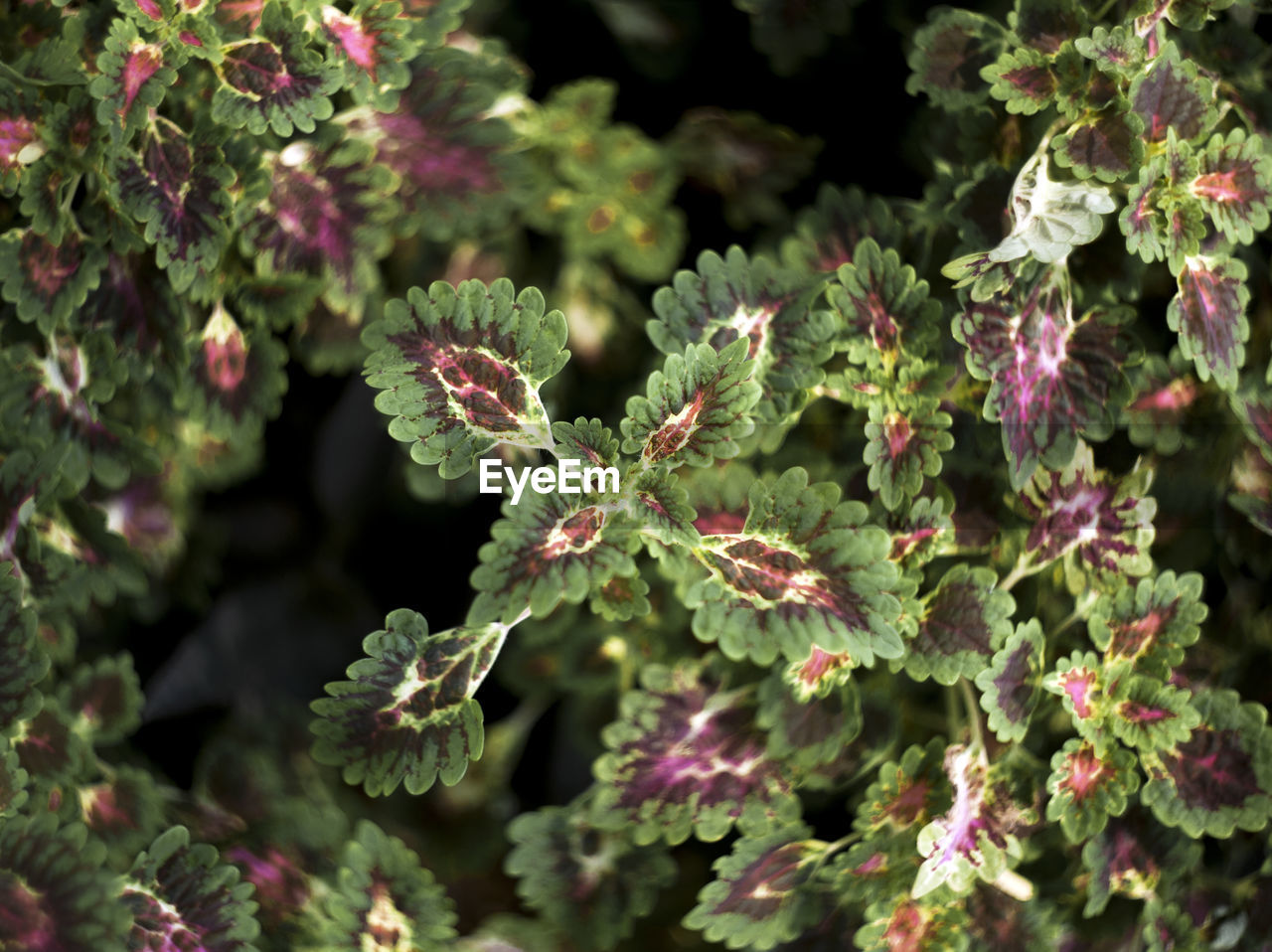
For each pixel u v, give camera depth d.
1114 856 0.58
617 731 0.57
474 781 0.64
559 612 0.60
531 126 0.62
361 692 0.54
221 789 0.62
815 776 0.57
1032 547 0.57
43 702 0.56
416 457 0.53
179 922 0.57
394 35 0.57
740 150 0.64
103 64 0.55
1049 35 0.56
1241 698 0.60
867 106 0.64
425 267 0.65
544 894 0.59
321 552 0.68
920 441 0.56
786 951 0.58
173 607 0.68
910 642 0.56
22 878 0.55
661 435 0.54
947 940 0.57
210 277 0.58
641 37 0.65
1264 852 0.60
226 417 0.60
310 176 0.59
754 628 0.52
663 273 0.63
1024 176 0.55
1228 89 0.58
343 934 0.57
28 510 0.58
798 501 0.53
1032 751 0.58
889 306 0.56
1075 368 0.57
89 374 0.59
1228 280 0.56
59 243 0.57
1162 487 0.59
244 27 0.56
